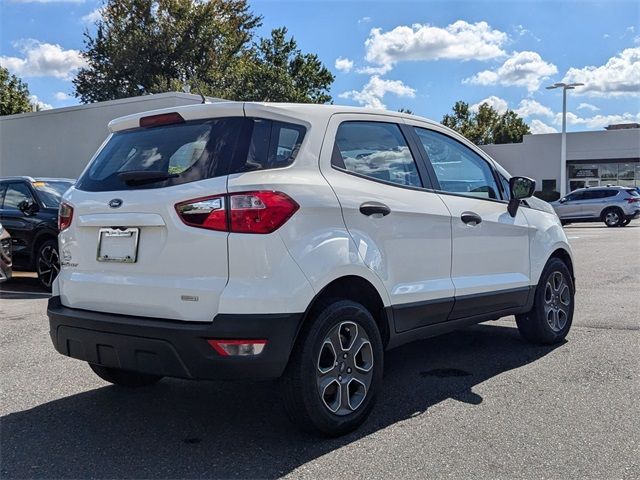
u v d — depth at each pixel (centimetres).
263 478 328
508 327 680
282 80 4059
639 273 1090
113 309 373
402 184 443
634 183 4019
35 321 736
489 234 507
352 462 346
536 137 4269
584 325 675
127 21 4009
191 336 335
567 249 614
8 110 4316
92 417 420
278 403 446
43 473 336
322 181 382
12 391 475
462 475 329
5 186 1034
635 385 471
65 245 407
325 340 366
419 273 438
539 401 440
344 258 374
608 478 325
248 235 341
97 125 1911
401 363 545
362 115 434
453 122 7075
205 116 384
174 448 368
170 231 351
